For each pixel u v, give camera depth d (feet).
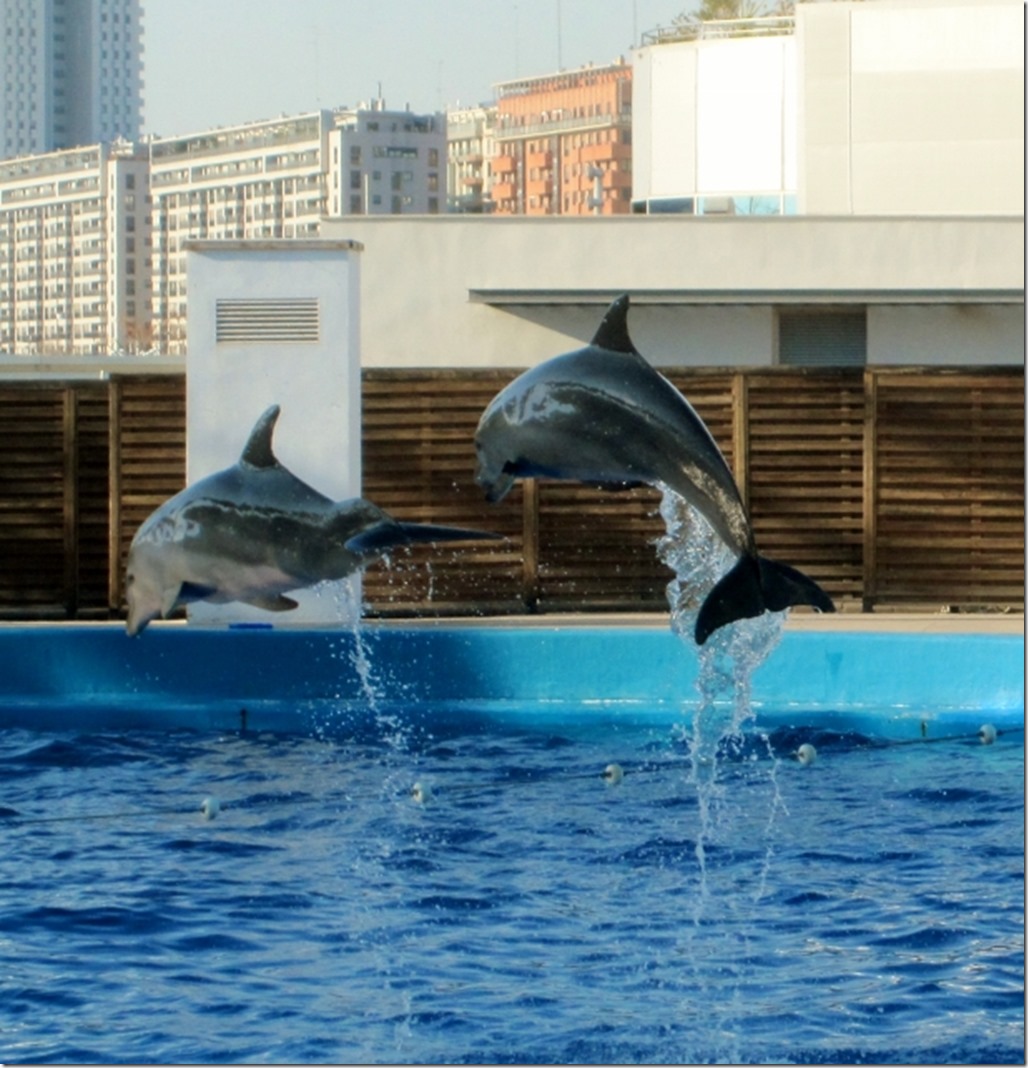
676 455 34.63
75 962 33.65
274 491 39.65
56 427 70.23
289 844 42.32
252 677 59.57
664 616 69.62
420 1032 29.91
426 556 70.28
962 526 70.85
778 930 35.47
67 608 70.38
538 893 38.19
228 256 67.21
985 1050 28.91
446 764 51.26
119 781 49.26
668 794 47.21
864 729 56.29
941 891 37.96
